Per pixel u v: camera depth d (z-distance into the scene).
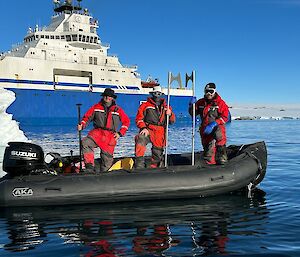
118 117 6.72
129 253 3.96
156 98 7.05
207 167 6.68
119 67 42.97
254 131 38.84
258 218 5.33
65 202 5.96
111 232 4.70
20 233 4.68
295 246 4.14
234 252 3.96
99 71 41.47
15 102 36.28
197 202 6.31
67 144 18.83
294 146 20.20
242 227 4.88
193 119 7.07
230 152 8.12
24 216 5.47
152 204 6.15
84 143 6.62
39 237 4.52
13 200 5.83
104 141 6.62
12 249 4.11
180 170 6.52
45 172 6.30
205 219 5.28
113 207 5.96
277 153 16.23
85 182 6.06
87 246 4.18
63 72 39.09
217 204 6.18
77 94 39.69
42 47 39.22
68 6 42.53
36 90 37.34
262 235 4.54
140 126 6.93
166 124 6.89
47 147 17.17
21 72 36.72
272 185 8.12
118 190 6.09
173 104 47.56
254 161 7.25
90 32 42.69
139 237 4.49
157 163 7.25
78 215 5.51
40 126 37.19
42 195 5.86
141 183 6.20
